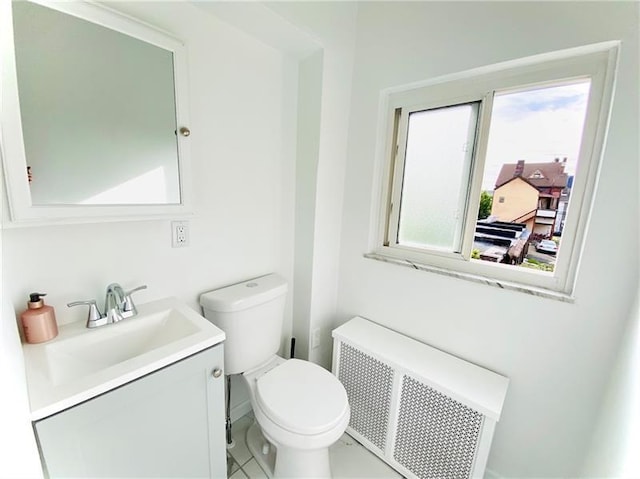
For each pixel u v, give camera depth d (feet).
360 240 5.13
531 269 3.62
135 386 2.36
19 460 1.58
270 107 4.48
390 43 4.32
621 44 2.70
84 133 2.64
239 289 4.23
